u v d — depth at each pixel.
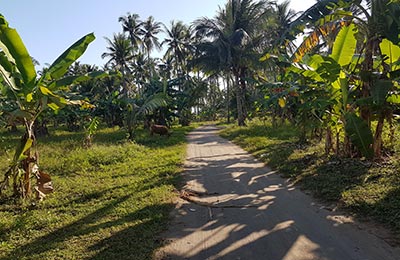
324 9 8.30
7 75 5.80
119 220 4.81
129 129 17.80
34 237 4.32
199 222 4.71
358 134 6.27
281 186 6.52
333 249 3.64
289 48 16.67
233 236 4.14
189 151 12.91
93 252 3.79
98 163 9.93
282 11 24.86
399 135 8.29
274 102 13.70
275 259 3.49
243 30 22.97
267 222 4.58
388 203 4.64
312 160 8.35
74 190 6.72
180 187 6.86
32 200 6.02
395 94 6.68
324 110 8.06
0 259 3.70
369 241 3.76
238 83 25.14
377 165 6.73
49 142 16.80
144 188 6.65
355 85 7.72
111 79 42.97
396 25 6.54
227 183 7.09
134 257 3.63
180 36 42.16
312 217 4.65
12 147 14.49
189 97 29.50
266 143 12.89
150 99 17.94
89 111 28.86
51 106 6.25
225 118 52.16
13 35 5.52
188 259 3.57
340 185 5.84
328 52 12.07
